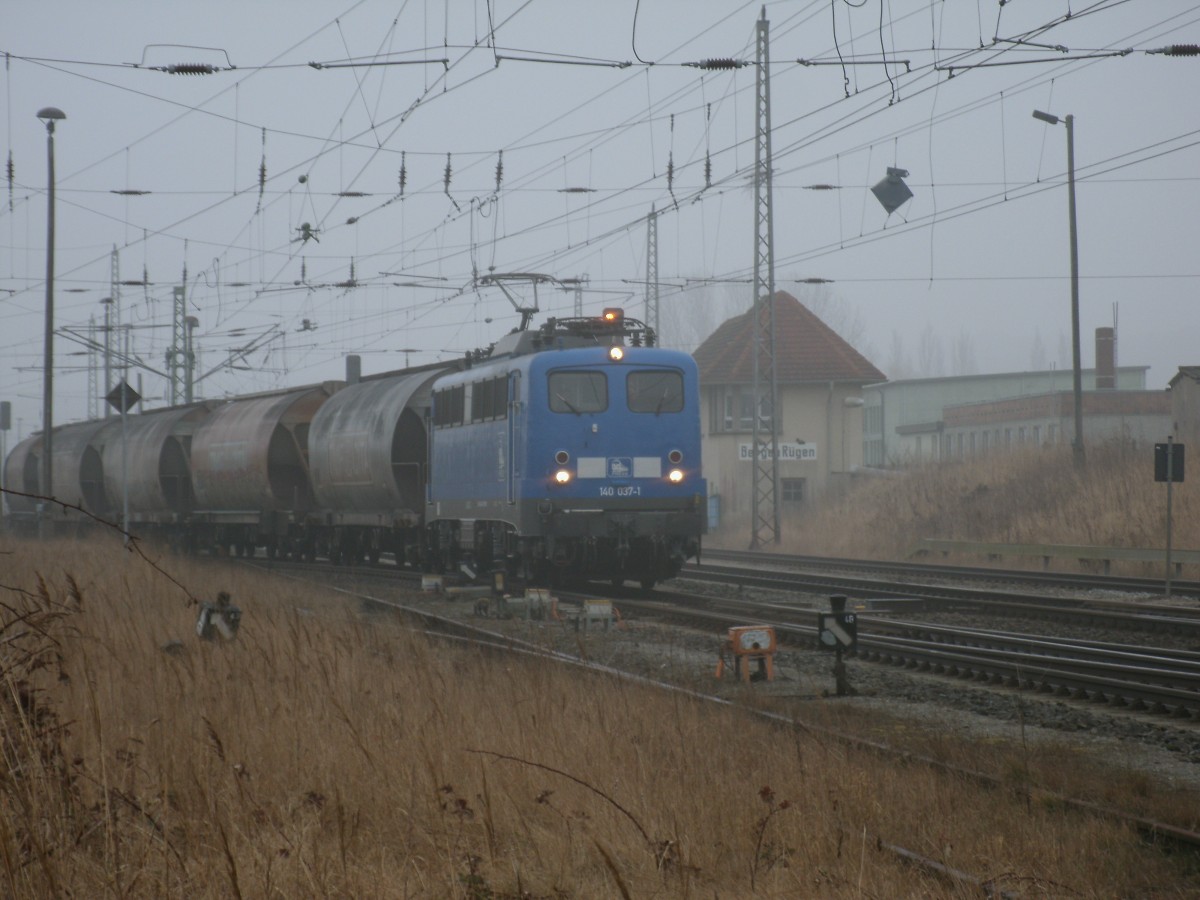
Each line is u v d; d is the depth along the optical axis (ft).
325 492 408.05
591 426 271.69
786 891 75.51
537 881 77.61
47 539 518.37
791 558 410.72
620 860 81.10
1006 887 75.97
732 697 141.49
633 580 305.32
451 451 320.70
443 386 329.93
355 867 76.38
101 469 599.98
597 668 143.33
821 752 105.81
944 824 87.81
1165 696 139.03
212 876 73.61
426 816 88.17
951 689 154.81
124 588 218.59
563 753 101.86
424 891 74.38
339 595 266.77
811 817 87.51
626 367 274.77
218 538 492.54
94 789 87.25
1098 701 146.41
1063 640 189.37
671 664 169.99
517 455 273.95
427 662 141.59
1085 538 374.63
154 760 98.07
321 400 440.86
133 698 119.75
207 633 161.38
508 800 90.74
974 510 442.09
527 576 282.77
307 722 108.06
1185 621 205.36
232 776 91.56
